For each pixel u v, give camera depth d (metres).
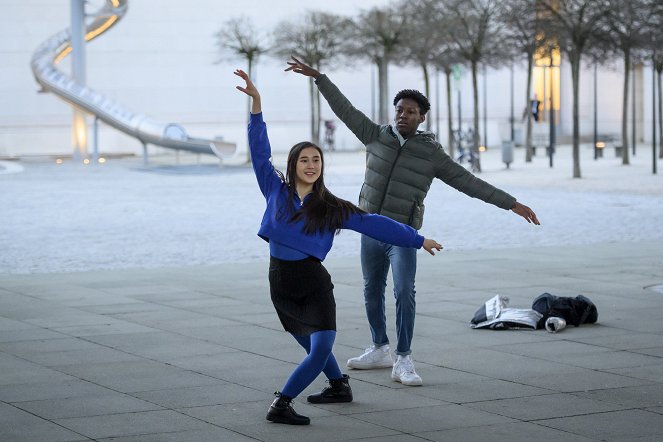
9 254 20.02
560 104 90.81
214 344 10.89
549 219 26.20
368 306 9.67
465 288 14.76
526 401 8.41
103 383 9.12
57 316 12.73
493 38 54.91
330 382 8.45
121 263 18.58
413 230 7.94
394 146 9.28
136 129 59.31
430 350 10.51
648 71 84.75
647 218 26.14
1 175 49.66
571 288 14.66
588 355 10.22
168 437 7.42
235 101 84.62
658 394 8.63
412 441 7.30
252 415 8.02
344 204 7.92
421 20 56.28
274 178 8.11
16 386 9.02
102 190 39.25
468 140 72.56
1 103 80.38
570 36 42.84
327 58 66.25
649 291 14.38
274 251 7.95
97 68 82.94
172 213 29.22
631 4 42.41
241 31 76.12
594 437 7.36
